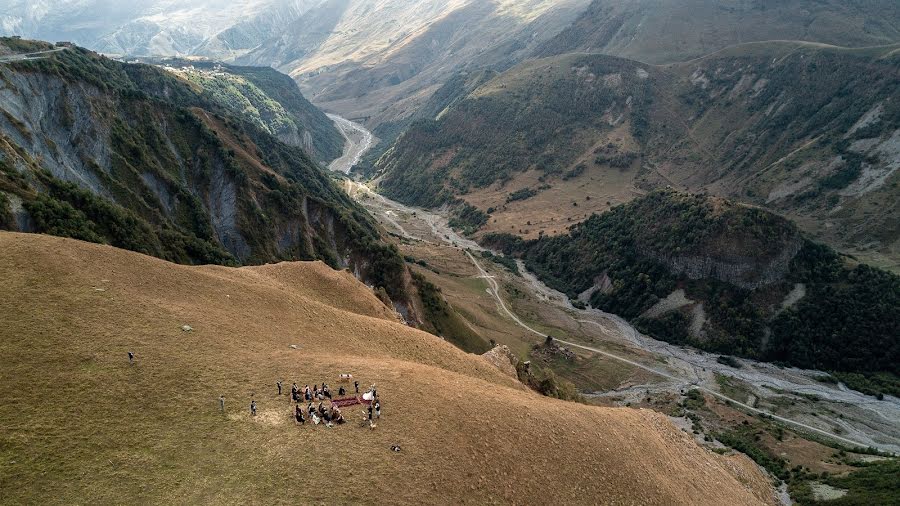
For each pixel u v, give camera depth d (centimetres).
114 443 3569
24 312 4453
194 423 3922
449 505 3803
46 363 4031
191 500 3278
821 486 9144
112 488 3244
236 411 4150
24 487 3116
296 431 4066
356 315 7438
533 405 5634
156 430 3772
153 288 5675
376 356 6156
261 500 3375
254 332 5584
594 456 5147
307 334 6106
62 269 5175
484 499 4031
